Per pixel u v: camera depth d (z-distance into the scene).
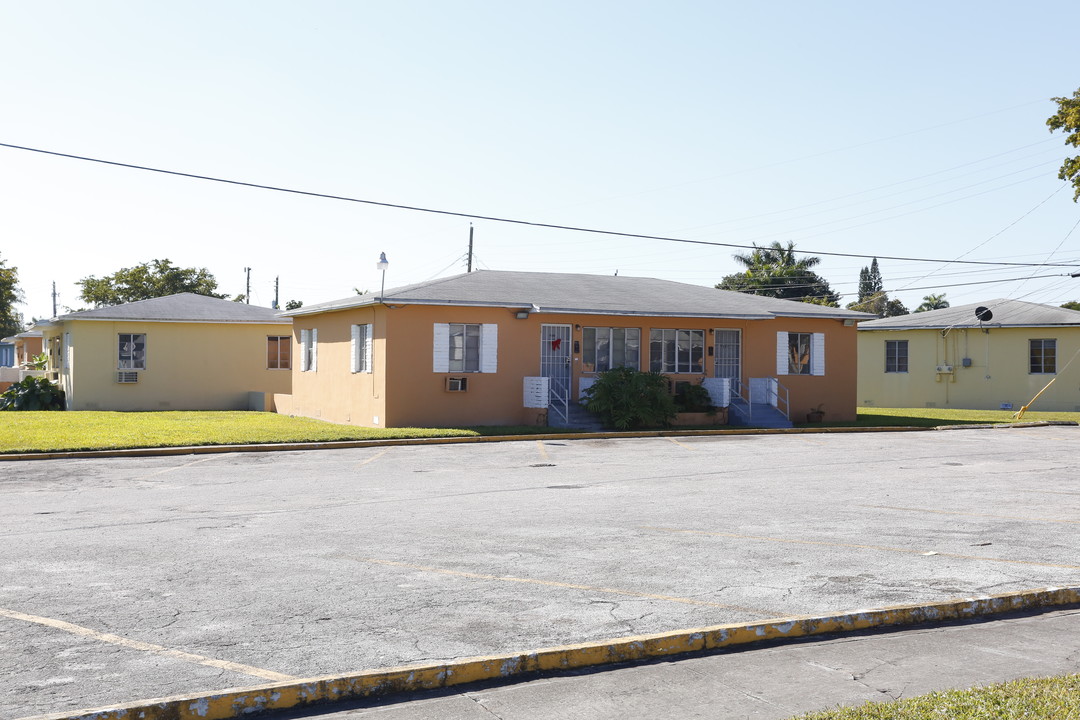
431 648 5.86
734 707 5.02
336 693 5.14
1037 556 8.65
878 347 39.38
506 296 24.62
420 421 23.39
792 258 61.22
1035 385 35.41
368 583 7.51
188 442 18.98
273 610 6.71
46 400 33.03
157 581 7.56
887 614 6.59
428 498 12.39
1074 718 4.58
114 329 32.31
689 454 18.39
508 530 9.91
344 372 26.20
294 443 19.25
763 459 17.47
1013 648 6.08
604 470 15.69
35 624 6.36
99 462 16.78
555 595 7.15
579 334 25.23
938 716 4.66
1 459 17.00
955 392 37.22
